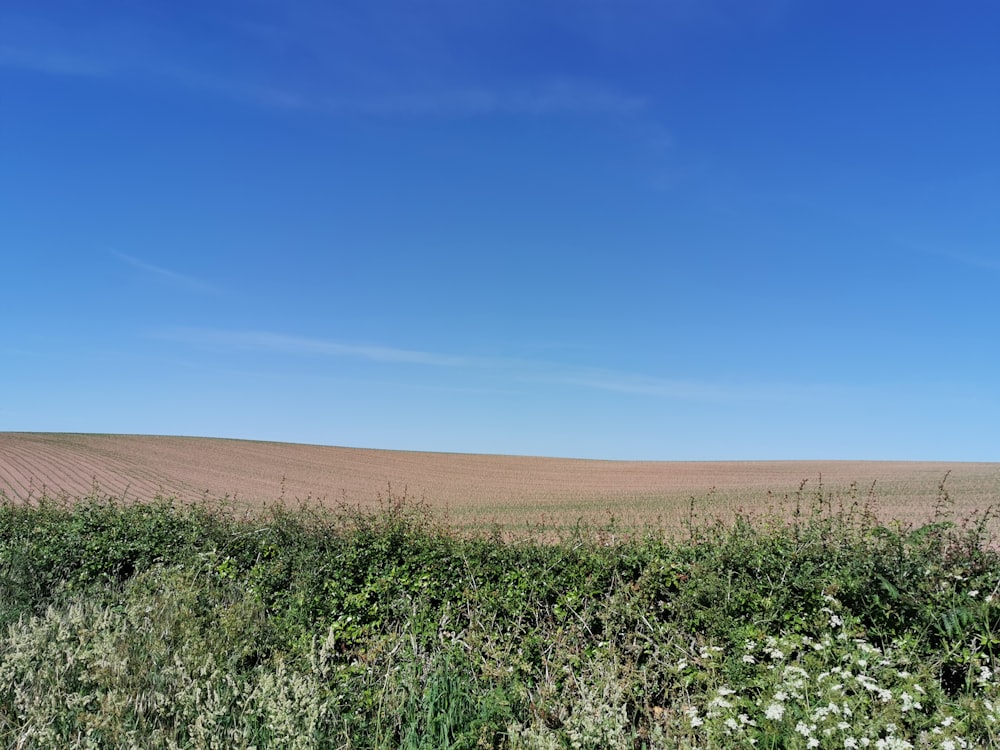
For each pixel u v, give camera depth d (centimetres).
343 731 546
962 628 657
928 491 3469
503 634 766
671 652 691
